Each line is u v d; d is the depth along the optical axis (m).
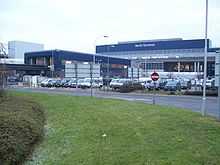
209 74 84.88
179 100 26.38
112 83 44.12
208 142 8.20
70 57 89.00
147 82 44.19
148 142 8.30
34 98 19.78
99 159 7.05
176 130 9.70
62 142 8.84
